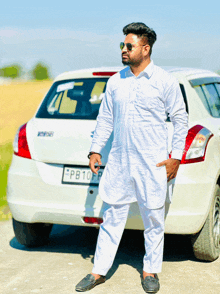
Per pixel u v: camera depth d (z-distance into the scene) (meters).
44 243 4.81
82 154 3.95
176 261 4.30
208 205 3.92
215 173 4.04
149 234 3.59
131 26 3.36
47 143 4.09
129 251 4.63
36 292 3.56
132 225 3.81
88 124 4.11
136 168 3.43
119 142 3.46
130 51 3.35
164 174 3.42
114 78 3.52
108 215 3.61
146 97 3.36
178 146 3.44
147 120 3.38
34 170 4.11
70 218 3.98
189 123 3.98
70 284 3.72
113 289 3.61
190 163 3.81
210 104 4.69
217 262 4.28
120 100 3.43
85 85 4.52
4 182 8.12
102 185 3.58
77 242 4.95
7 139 16.28
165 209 3.77
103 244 3.64
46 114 4.40
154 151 3.39
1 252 4.58
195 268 4.11
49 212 4.02
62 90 4.55
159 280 3.81
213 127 4.26
